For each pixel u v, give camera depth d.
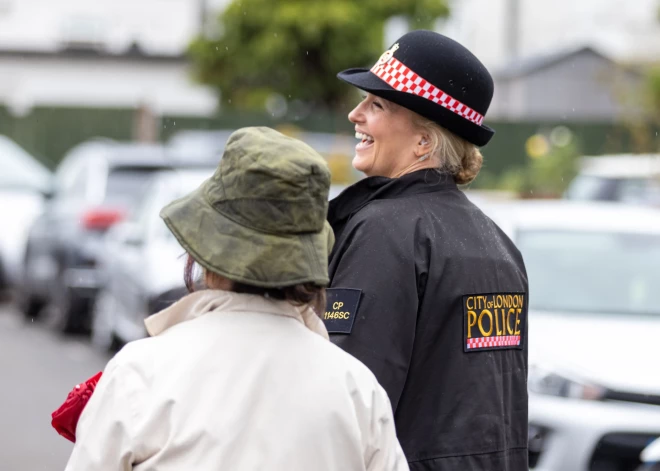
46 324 32.19
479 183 56.97
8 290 35.44
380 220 6.88
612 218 18.36
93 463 5.14
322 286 5.47
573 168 54.53
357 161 7.58
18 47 87.69
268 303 5.45
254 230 5.29
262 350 5.30
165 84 89.25
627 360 14.52
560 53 84.44
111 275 26.44
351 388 5.38
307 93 62.41
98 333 27.50
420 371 6.79
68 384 23.16
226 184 5.36
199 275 5.74
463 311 6.86
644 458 13.09
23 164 36.31
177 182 25.14
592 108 83.62
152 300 22.50
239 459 5.08
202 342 5.29
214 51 62.78
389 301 6.64
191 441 5.06
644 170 39.53
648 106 57.56
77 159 35.88
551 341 15.09
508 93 86.81
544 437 14.11
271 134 5.43
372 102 7.51
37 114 73.94
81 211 29.97
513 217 18.53
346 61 61.09
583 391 14.12
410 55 7.27
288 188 5.26
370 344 6.57
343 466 5.24
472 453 6.71
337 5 60.66
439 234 6.96
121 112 74.06
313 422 5.20
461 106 7.27
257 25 61.62
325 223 5.59
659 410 14.00
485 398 6.82
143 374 5.22
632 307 16.38
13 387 22.59
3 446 17.67
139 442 5.09
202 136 59.34
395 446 5.51
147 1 92.62
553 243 17.67
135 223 26.11
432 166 7.36
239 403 5.16
